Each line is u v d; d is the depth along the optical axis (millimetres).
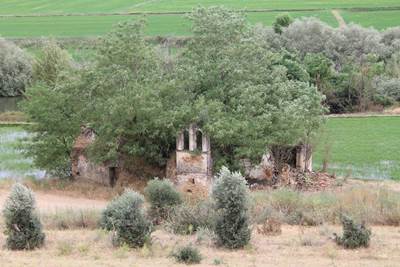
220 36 73500
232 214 40594
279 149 71438
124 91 69562
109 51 72938
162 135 68062
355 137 97375
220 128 65688
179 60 75125
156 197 49188
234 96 71000
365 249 40438
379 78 127000
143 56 73312
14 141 99375
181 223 46156
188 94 71375
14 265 35250
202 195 61375
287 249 40312
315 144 75812
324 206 51875
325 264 36500
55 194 67938
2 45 160625
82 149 73500
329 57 146000
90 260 37125
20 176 77688
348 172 75875
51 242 42094
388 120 111375
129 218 40938
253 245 41062
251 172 70438
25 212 40750
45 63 137375
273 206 51969
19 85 157125
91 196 67250
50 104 73000
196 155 67000
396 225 48438
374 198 53844
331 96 122250
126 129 68812
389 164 82125
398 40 149625
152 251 39406
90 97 72438
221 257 38000
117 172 71500
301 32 149875
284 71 75625
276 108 69750
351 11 195750
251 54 73062
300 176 70125
